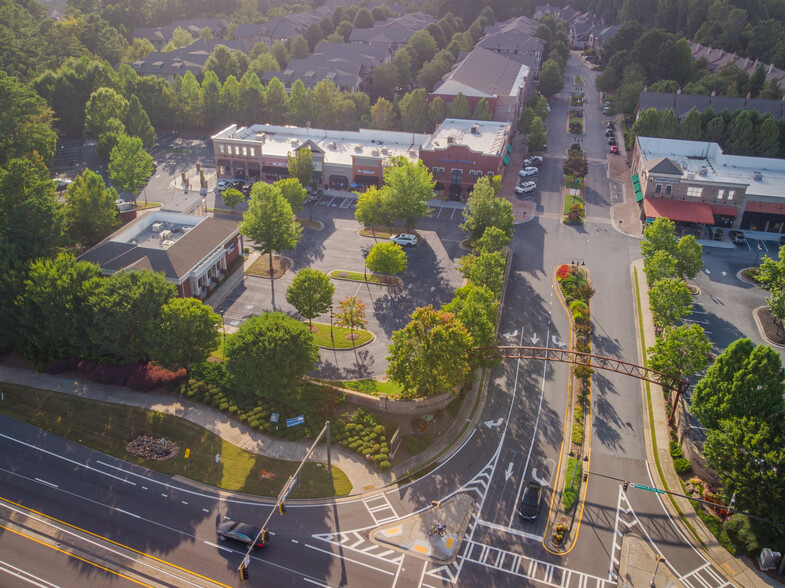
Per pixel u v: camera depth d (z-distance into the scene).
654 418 82.44
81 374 90.81
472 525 68.12
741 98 172.88
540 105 190.50
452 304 87.69
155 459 76.50
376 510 69.88
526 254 120.88
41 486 72.50
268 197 111.25
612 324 100.75
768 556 62.31
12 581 61.56
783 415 67.12
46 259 92.62
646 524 68.12
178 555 64.50
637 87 185.38
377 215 122.94
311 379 87.88
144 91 180.50
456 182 143.75
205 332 85.38
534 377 89.88
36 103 147.88
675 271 103.06
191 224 116.81
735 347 70.38
